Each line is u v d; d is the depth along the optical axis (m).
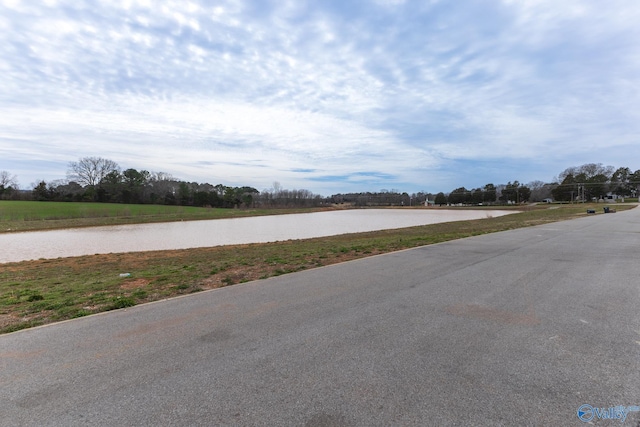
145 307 4.70
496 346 3.20
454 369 2.76
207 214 47.59
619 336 3.40
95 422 2.16
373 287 5.55
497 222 26.22
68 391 2.53
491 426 2.05
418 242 11.80
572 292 5.05
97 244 18.64
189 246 17.66
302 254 10.23
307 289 5.52
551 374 2.66
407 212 65.56
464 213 58.78
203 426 2.10
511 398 2.34
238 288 5.70
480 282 5.75
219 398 2.40
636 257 7.97
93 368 2.90
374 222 36.78
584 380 2.57
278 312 4.35
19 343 3.48
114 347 3.33
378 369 2.78
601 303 4.50
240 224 34.56
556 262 7.47
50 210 44.12
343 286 5.67
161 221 38.19
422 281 5.90
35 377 2.76
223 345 3.34
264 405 2.31
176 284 6.38
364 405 2.29
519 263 7.41
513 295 4.94
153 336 3.61
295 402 2.34
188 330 3.77
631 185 87.75
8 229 27.39
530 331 3.56
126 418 2.19
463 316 4.05
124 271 8.95
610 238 11.85
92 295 5.61
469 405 2.27
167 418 2.18
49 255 14.70
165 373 2.79
